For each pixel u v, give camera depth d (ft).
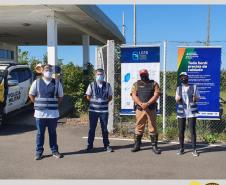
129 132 35.73
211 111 33.96
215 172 24.34
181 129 28.73
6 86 39.60
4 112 39.27
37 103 27.14
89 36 72.54
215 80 33.68
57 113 27.71
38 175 23.57
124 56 34.94
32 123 41.81
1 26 58.54
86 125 40.40
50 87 27.25
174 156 28.22
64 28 60.39
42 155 28.12
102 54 38.60
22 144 31.71
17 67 44.60
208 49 33.53
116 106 36.22
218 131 35.73
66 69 51.93
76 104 47.34
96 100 29.35
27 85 46.26
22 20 52.75
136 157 27.89
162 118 36.60
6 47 87.51
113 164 26.02
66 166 25.50
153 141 29.14
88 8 49.03
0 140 33.24
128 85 35.01
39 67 34.68
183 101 28.48
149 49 34.40
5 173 23.94
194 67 33.81
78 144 31.89
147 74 29.19
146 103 28.81
